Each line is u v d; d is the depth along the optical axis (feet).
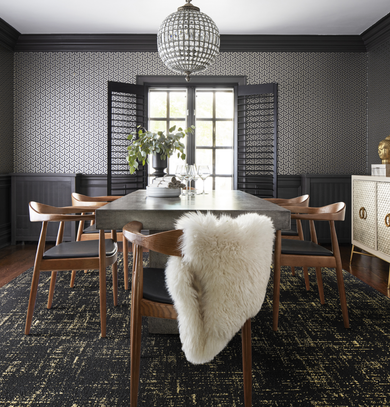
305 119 16.97
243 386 5.02
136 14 14.12
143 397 5.08
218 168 17.47
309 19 14.57
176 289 4.12
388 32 14.76
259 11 13.82
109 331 7.22
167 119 17.33
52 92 16.81
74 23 14.96
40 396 5.07
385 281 10.93
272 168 16.97
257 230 4.20
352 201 13.44
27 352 6.34
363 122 17.07
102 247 6.93
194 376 5.64
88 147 16.98
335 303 8.96
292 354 6.36
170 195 8.91
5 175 15.81
